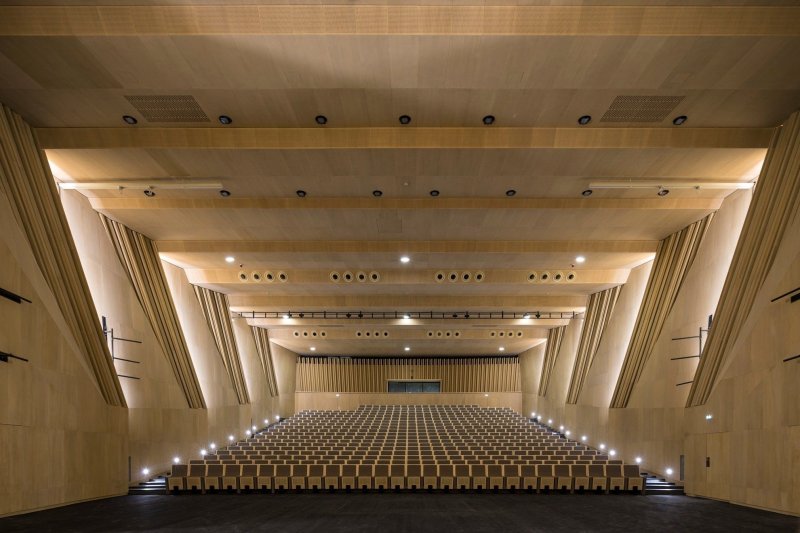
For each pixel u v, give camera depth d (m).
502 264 15.26
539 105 7.58
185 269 15.96
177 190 10.40
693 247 11.98
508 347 28.52
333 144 8.27
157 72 6.83
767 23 5.98
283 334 24.77
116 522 7.59
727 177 9.67
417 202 10.87
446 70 6.73
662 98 7.39
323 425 23.69
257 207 10.95
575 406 20.41
